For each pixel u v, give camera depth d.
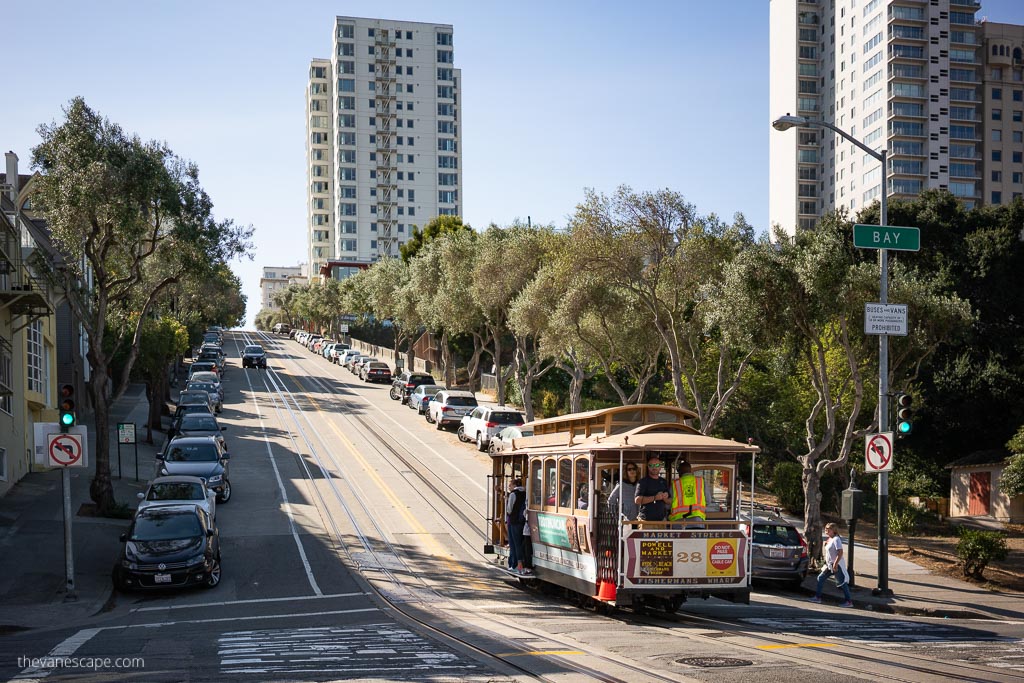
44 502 27.72
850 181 114.00
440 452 40.09
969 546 23.23
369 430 46.69
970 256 44.81
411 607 16.88
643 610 15.34
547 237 38.81
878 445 20.62
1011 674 10.02
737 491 14.41
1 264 26.39
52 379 38.84
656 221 28.55
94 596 18.78
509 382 57.00
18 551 22.05
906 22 107.06
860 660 10.66
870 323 20.78
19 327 29.95
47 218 24.98
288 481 33.28
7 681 9.67
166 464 29.27
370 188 158.88
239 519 27.33
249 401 58.28
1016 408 42.38
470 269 46.97
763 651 11.27
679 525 13.91
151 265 30.08
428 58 162.25
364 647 11.85
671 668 9.91
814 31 121.62
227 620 15.88
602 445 14.30
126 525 25.72
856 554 26.61
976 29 109.56
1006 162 109.44
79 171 24.36
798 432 38.19
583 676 9.42
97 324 26.31
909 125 107.94
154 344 41.12
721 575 14.01
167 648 12.19
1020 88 109.81
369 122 159.25
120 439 32.19
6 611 17.31
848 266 22.33
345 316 119.81
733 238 28.84
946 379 43.50
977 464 38.12
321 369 83.38
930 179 107.88
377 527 26.59
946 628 15.52
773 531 22.19
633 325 33.41
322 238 167.00
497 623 14.19
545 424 18.06
